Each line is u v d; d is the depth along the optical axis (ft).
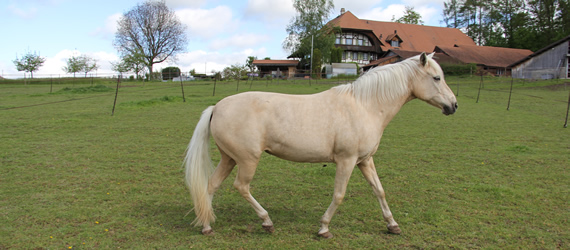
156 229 13.39
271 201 16.60
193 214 14.98
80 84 116.67
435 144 29.40
